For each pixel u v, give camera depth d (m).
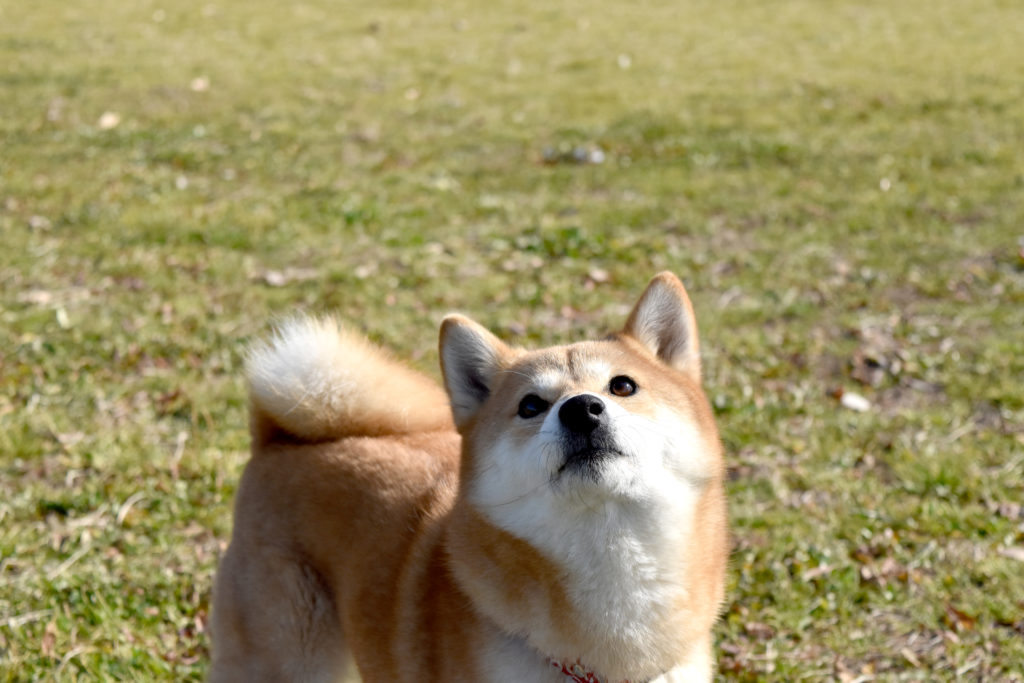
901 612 4.83
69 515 5.50
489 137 13.41
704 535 3.39
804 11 23.17
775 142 12.87
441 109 14.87
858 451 6.18
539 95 15.66
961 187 11.24
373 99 15.41
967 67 16.89
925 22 21.52
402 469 3.97
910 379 7.08
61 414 6.43
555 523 3.25
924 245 9.64
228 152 12.59
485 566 3.33
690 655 3.45
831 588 4.96
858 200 10.88
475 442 3.55
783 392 6.92
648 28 21.42
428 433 4.33
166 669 4.48
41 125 13.32
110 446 6.09
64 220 9.95
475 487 3.44
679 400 3.54
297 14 22.69
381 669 3.63
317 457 4.09
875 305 8.34
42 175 11.35
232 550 4.09
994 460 6.05
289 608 3.92
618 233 9.97
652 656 3.33
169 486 5.73
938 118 14.03
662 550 3.29
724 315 8.09
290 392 4.16
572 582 3.28
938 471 5.86
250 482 4.16
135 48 18.45
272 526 4.00
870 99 15.00
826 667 4.52
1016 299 8.41
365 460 4.01
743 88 15.83
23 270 8.68
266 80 16.45
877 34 20.34
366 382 4.21
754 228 10.22
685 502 3.32
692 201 10.94
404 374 4.35
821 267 9.16
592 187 11.49
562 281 8.74
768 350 7.50
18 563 5.11
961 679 4.40
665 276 3.92
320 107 14.91
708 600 3.43
